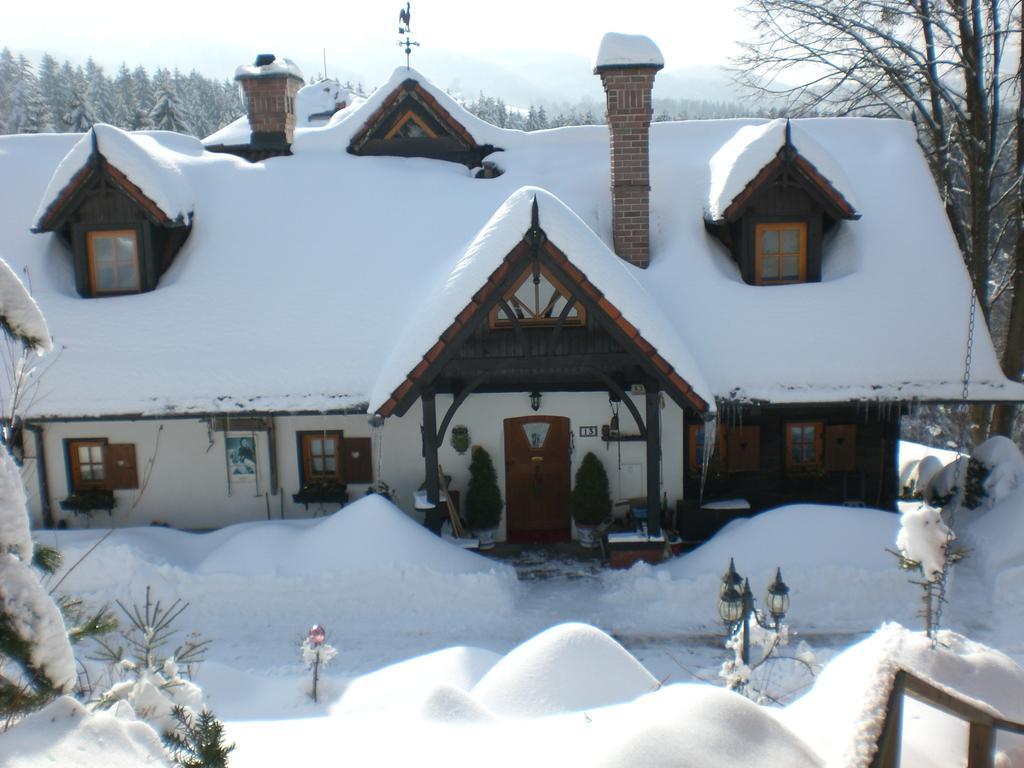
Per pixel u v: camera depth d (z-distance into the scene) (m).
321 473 15.66
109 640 11.78
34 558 4.94
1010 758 4.92
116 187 15.16
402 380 12.91
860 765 3.80
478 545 14.48
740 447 15.39
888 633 6.01
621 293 12.65
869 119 18.28
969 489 15.93
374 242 15.93
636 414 13.81
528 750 5.42
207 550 13.96
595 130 18.59
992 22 20.50
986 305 21.58
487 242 12.55
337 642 12.05
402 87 18.00
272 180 17.02
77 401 14.20
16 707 3.96
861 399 14.07
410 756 5.62
